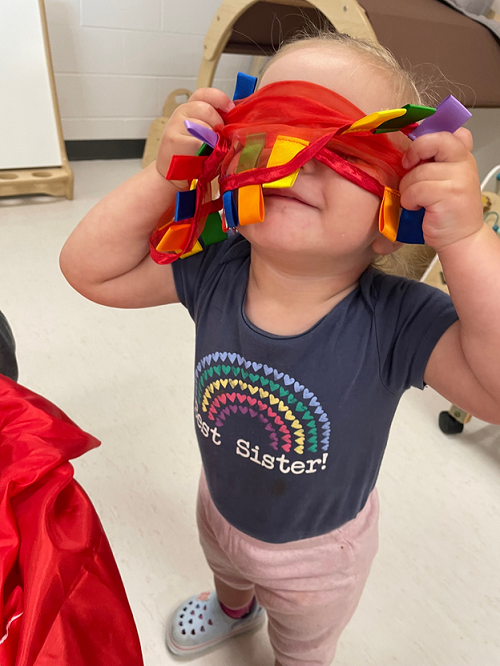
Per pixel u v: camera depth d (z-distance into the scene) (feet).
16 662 1.05
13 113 6.30
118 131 8.17
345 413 1.59
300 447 1.65
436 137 1.15
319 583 1.89
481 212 1.22
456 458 3.76
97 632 1.19
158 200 1.62
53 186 6.56
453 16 4.43
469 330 1.30
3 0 5.89
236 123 1.33
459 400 1.46
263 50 6.60
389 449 3.76
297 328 1.56
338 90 1.31
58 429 1.48
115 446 3.56
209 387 1.74
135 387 4.05
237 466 1.78
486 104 4.36
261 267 1.55
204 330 1.75
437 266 4.33
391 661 2.62
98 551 1.32
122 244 1.72
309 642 2.06
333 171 1.24
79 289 1.89
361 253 1.43
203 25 7.97
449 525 3.29
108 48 7.50
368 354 1.54
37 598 1.13
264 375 1.60
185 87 8.32
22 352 4.21
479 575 3.04
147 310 4.91
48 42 6.26
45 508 1.29
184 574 2.91
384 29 3.95
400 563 3.05
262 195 1.22
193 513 3.22
